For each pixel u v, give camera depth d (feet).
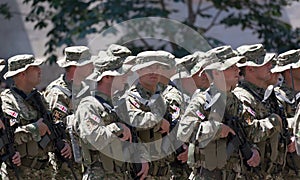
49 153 57.47
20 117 55.88
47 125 56.59
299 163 55.42
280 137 53.83
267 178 53.26
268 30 100.12
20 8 115.75
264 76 53.01
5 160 55.21
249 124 51.49
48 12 103.04
